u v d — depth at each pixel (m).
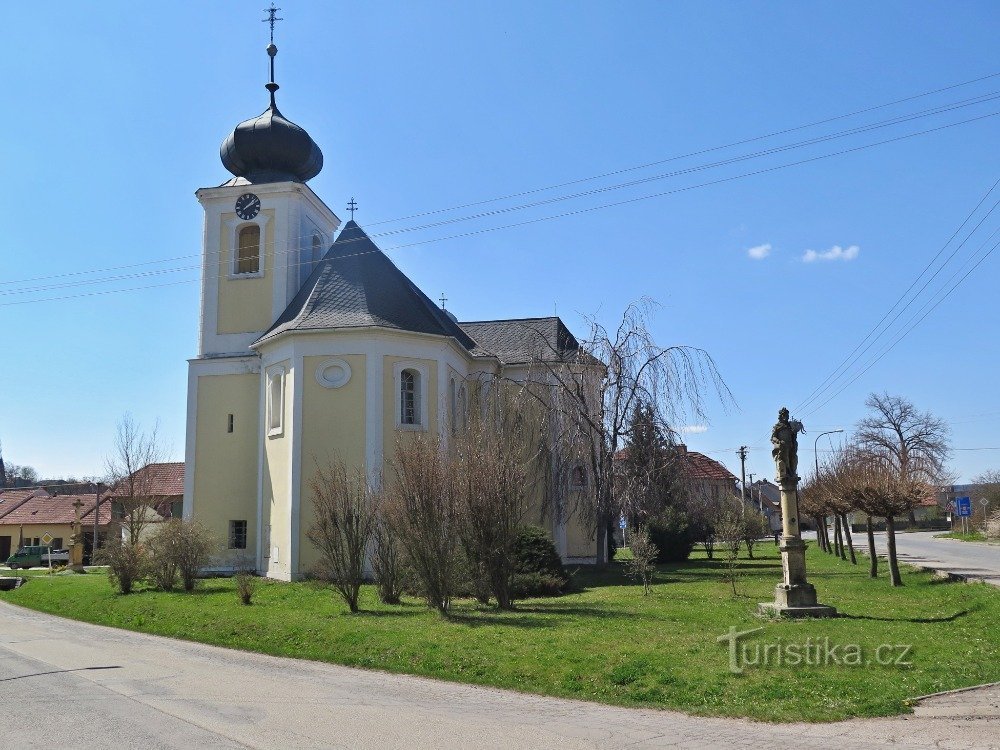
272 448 31.19
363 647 15.47
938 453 78.88
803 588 17.61
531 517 32.28
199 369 33.97
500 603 19.66
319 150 36.50
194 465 33.41
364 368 29.78
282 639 17.03
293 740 9.18
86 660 15.30
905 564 31.44
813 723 9.83
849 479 25.83
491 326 42.12
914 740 9.02
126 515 34.41
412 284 39.38
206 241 34.94
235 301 34.34
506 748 8.91
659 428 28.16
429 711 10.79
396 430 29.77
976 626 15.25
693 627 16.14
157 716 10.33
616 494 28.22
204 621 19.95
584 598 22.20
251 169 35.69
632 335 28.70
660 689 11.54
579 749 8.87
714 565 36.16
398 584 21.78
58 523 61.72
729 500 45.19
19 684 12.66
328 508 20.78
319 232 37.12
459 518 19.47
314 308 31.06
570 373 29.48
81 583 31.45
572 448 28.78
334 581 20.39
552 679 12.46
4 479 99.12
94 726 9.76
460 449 20.66
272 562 30.41
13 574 41.78
